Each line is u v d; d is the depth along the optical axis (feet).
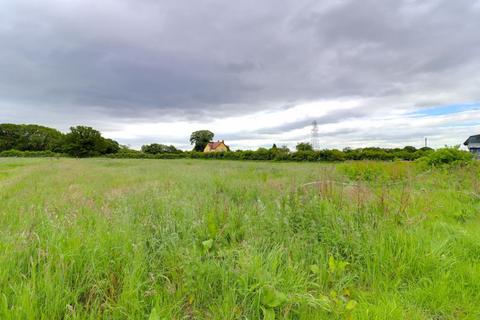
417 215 12.92
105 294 6.72
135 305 6.30
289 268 7.85
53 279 6.74
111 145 220.02
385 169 33.50
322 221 11.14
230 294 6.82
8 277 7.03
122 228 10.39
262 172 42.24
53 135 298.15
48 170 51.39
